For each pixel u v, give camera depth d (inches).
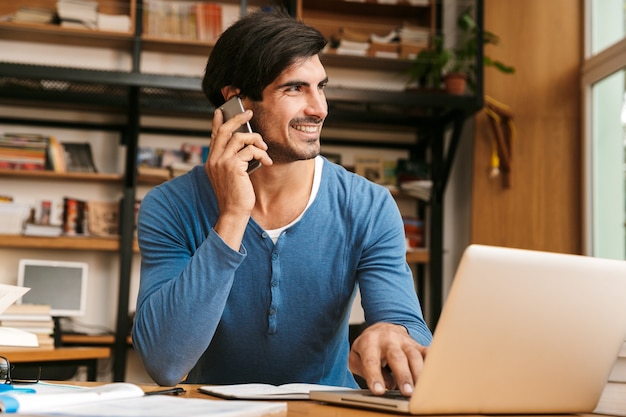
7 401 37.2
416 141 214.4
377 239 65.1
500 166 207.9
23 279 183.3
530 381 43.9
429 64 198.1
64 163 190.2
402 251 66.1
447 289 210.1
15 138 188.1
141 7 188.1
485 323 41.0
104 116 199.6
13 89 186.5
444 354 40.5
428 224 209.9
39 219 189.2
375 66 205.6
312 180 65.6
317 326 64.2
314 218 64.3
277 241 63.4
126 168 188.1
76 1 186.5
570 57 212.5
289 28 61.5
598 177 204.7
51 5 187.2
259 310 63.4
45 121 195.2
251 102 62.7
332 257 64.6
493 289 40.7
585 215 205.9
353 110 200.1
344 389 51.3
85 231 188.9
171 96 193.3
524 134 209.6
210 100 68.4
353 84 208.1
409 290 63.2
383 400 42.7
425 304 208.7
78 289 186.5
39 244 183.3
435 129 205.6
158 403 40.5
